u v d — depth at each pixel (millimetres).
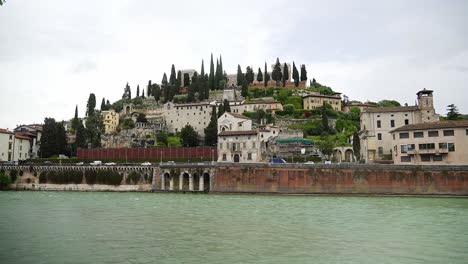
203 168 123250
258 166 115938
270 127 161500
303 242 43750
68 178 136750
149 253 38875
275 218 61750
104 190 132750
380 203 85125
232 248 40906
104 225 55031
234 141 151625
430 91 141750
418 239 45375
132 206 79938
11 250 40125
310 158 147250
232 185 117500
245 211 70875
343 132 190500
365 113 143875
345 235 47719
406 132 119875
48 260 36375
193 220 59594
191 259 36688
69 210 72688
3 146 180875
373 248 41062
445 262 35969
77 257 37438
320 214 66438
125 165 133625
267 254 38500
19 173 141750
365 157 142250
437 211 70312
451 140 112688
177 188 126438
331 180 109938
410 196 104250
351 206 78875
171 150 161500
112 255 38125
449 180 103938
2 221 58750
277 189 112875
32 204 84000
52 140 178875
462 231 50281
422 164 112375
